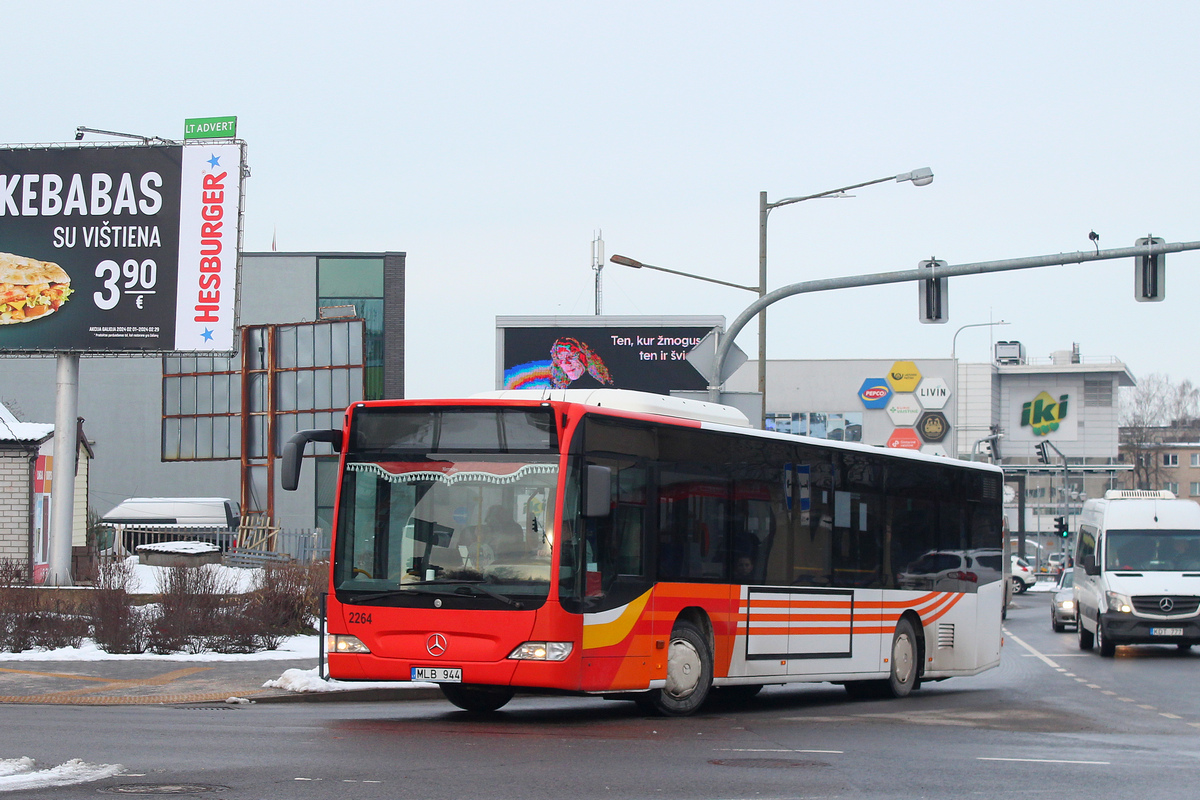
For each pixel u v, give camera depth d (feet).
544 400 42.93
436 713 47.06
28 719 42.55
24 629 64.80
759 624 49.75
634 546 44.29
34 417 187.52
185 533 134.72
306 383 143.54
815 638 52.60
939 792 29.86
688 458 47.03
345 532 43.34
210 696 50.47
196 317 95.76
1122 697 58.90
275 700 51.01
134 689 52.13
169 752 34.04
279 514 181.88
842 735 41.50
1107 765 34.94
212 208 96.22
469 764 32.76
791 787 30.17
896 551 58.18
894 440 264.11
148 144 96.63
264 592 72.02
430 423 43.32
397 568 42.55
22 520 103.76
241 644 65.41
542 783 29.94
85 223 96.53
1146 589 85.92
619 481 43.80
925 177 81.20
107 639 64.23
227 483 188.24
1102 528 90.48
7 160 96.78
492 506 42.22
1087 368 357.41
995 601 66.49
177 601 66.33
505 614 41.14
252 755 33.68
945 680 70.08
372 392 184.75
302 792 27.99
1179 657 87.71
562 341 184.96
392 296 186.19
